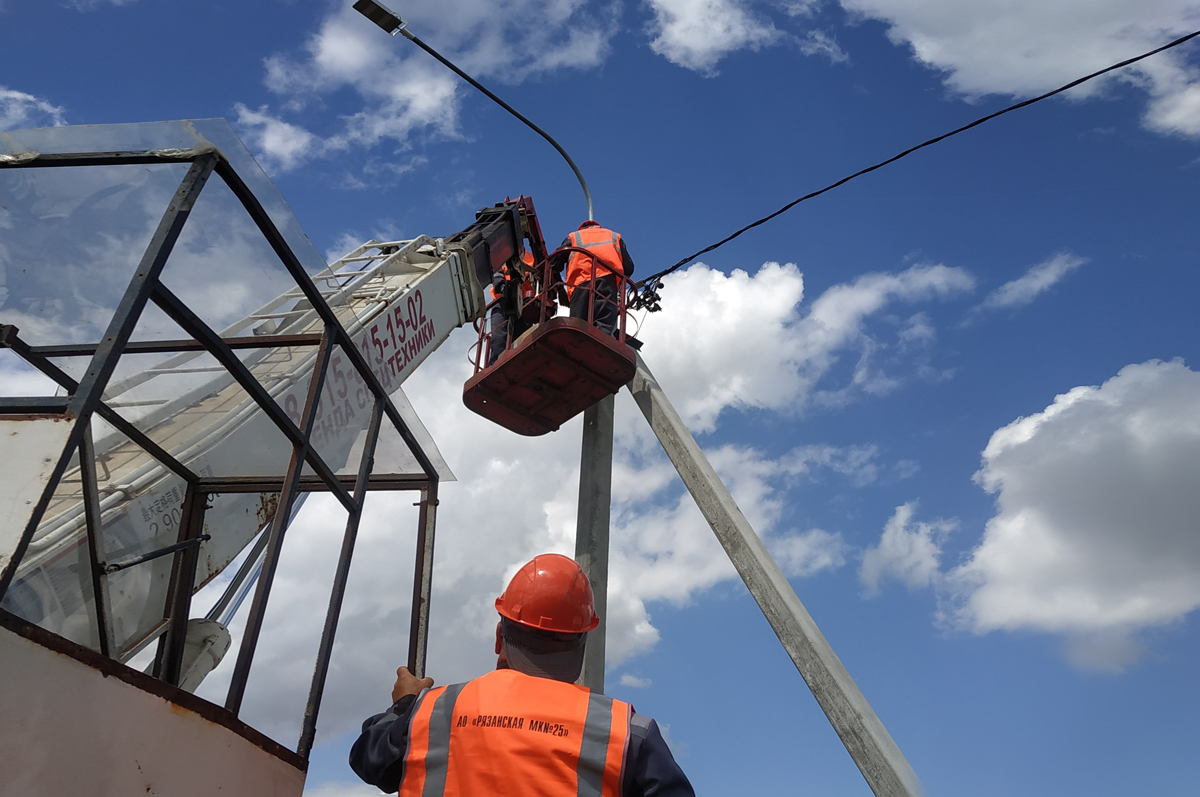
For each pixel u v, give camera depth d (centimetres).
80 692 191
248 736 252
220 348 252
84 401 196
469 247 816
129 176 291
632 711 202
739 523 632
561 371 701
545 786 187
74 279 324
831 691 517
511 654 216
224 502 431
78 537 327
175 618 368
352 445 492
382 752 205
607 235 765
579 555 686
